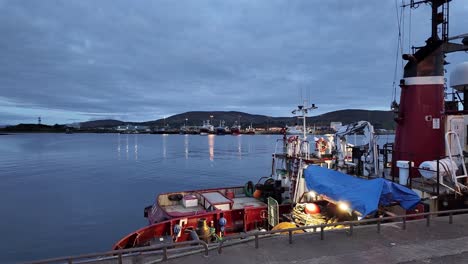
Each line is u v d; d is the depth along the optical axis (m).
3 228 24.72
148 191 39.62
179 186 43.19
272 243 8.56
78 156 92.88
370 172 16.66
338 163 17.80
